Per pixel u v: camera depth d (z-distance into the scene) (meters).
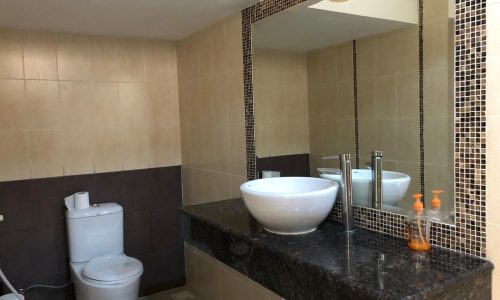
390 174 1.68
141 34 3.00
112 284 2.45
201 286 3.06
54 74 2.81
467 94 1.36
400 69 1.61
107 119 3.03
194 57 3.01
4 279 2.28
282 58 2.17
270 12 2.20
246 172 2.50
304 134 2.09
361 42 1.77
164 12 2.42
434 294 1.18
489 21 1.28
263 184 2.06
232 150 2.62
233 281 2.61
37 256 2.81
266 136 2.32
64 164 2.88
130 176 3.14
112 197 3.07
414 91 1.56
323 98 1.97
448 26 1.41
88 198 2.89
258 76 2.34
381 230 1.73
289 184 2.12
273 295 2.22
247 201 1.76
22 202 2.74
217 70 2.73
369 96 1.75
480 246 1.36
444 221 1.47
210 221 2.01
